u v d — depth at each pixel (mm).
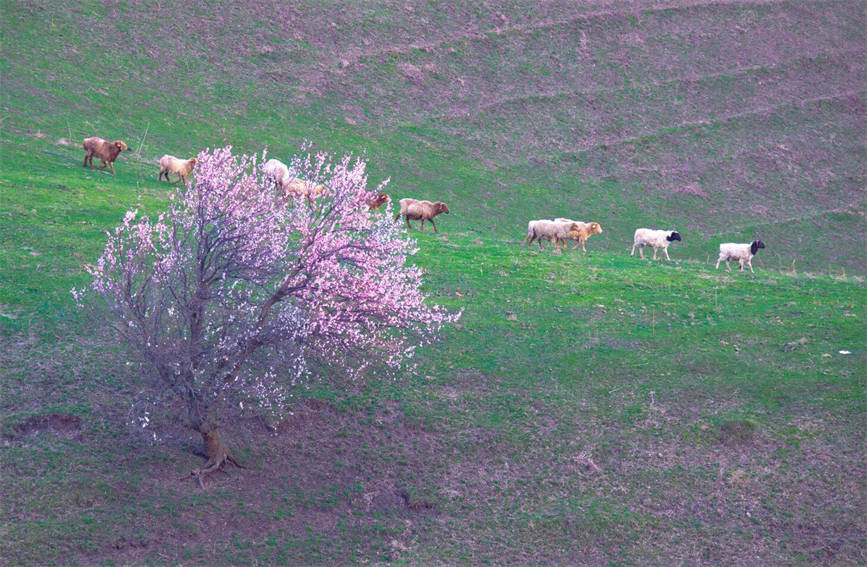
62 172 37812
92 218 31109
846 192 64125
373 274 18812
